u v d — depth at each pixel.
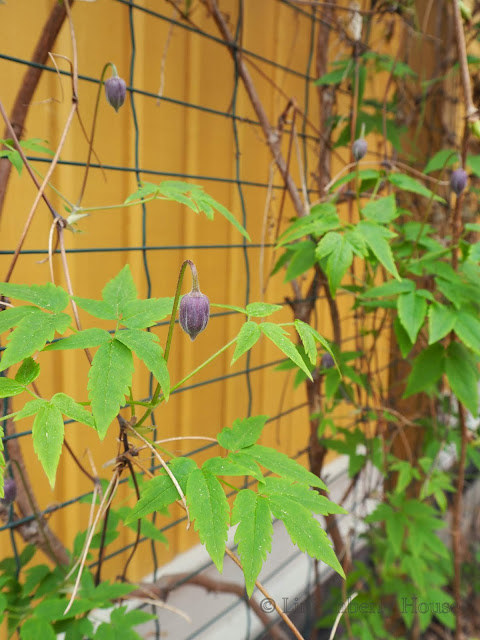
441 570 0.94
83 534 0.52
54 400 0.31
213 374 1.00
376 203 0.56
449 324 0.51
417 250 0.63
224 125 0.95
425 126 1.01
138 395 0.86
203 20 0.86
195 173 0.92
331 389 0.65
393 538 0.70
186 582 0.69
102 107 0.78
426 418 0.92
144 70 0.81
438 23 0.94
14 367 0.64
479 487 1.38
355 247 0.48
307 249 0.60
